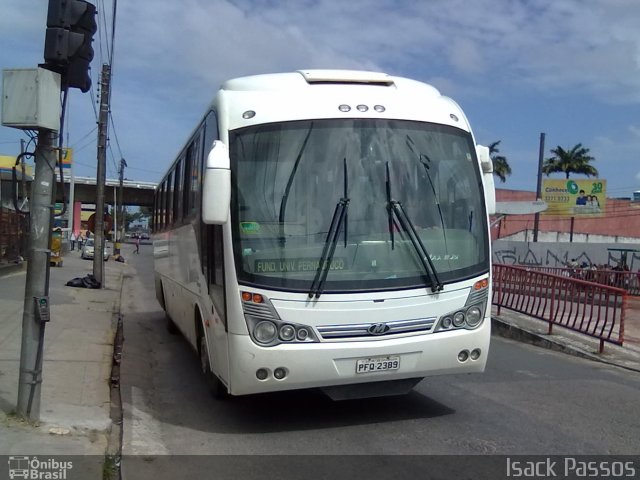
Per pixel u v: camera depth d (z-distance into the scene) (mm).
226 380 5535
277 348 5277
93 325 11500
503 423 6156
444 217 5859
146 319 14008
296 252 5387
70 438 5270
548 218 52875
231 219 5414
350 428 5957
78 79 5562
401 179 5766
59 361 8125
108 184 62750
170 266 10375
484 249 6035
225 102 5820
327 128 5723
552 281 11297
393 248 5590
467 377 8172
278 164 5555
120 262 38969
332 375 5379
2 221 19641
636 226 55938
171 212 10336
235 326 5328
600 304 10391
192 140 7922
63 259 34781
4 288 15609
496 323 12086
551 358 9812
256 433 5836
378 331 5469
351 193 5605
